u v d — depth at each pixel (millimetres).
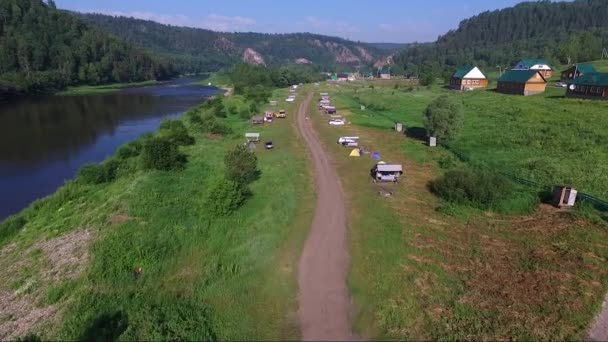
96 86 189750
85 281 27453
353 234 32500
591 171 45344
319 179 45594
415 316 23219
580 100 86688
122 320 23047
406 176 47031
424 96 120562
